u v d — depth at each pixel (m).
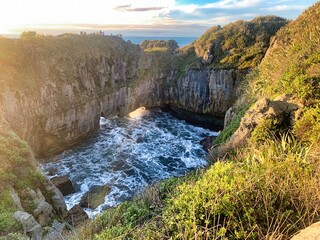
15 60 34.16
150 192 8.21
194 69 56.44
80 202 22.19
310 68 10.79
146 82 57.16
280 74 14.66
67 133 36.75
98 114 43.81
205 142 37.78
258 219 3.94
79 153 34.75
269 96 12.94
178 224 4.11
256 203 4.01
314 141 6.75
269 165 4.88
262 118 9.96
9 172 13.99
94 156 33.75
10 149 15.28
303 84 9.78
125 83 52.31
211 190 4.47
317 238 2.89
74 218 16.09
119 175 28.61
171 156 33.97
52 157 33.31
